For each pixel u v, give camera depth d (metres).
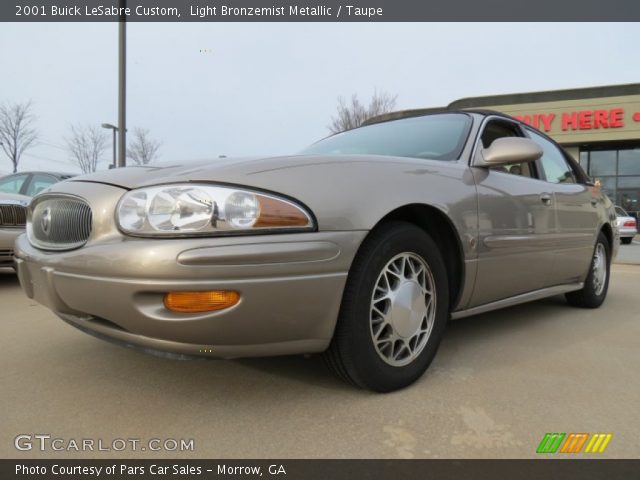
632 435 1.68
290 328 1.69
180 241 1.56
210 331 1.57
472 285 2.36
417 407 1.87
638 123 17.22
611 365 2.40
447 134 2.66
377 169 1.97
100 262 1.62
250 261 1.58
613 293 4.80
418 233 2.07
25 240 2.21
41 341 2.70
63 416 1.78
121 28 8.61
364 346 1.86
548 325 3.24
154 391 2.00
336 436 1.65
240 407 1.86
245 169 1.71
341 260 1.74
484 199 2.39
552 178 3.31
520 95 18.58
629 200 18.73
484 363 2.40
